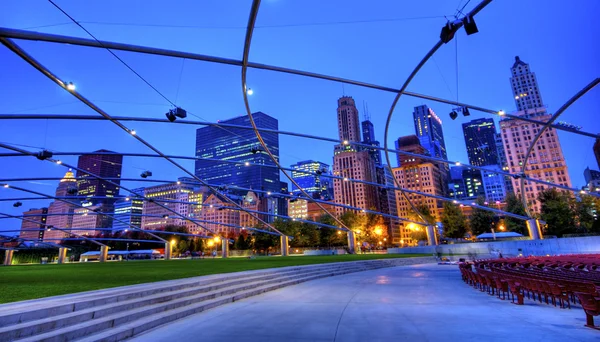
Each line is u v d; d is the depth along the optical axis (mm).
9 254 65812
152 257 97688
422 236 84625
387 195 191875
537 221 48406
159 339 7391
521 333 7117
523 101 162500
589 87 20156
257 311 10305
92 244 112125
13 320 6773
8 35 11234
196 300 11227
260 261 35281
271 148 175000
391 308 10297
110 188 145375
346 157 186125
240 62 15727
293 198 53562
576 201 63562
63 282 14109
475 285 15516
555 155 130750
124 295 9578
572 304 10688
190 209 188875
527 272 13484
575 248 40562
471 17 12352
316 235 87312
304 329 7824
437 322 8258
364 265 30609
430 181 173375
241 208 57469
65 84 17547
